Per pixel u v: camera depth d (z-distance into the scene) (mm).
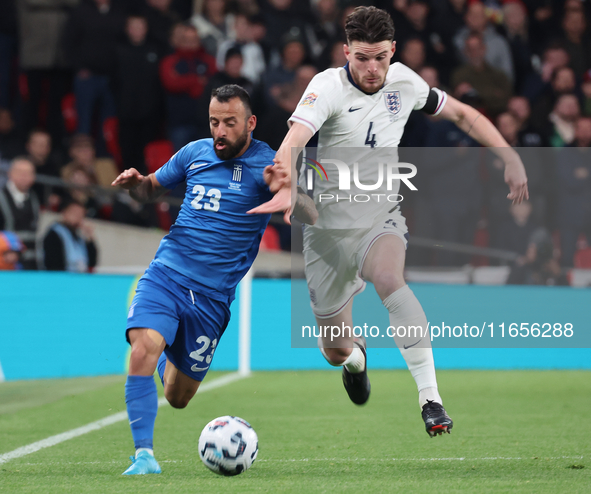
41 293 32250
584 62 51750
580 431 19594
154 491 11891
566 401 26156
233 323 36406
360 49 14906
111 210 40719
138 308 14359
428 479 12984
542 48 52812
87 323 33375
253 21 47969
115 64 43594
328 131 16047
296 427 20703
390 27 14906
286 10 49281
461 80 45375
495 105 45281
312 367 37250
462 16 49719
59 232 35312
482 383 31891
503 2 53219
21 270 33281
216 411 24047
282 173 13703
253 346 36625
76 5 43844
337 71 15703
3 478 13422
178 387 15789
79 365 33094
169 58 43125
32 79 44750
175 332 14562
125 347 34406
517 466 14445
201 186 14922
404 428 20453
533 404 25359
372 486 12281
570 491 11727
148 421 14008
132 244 40250
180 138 43250
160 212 42406
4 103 45812
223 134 14414
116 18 43906
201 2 50062
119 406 25094
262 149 14984
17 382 30859
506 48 49031
